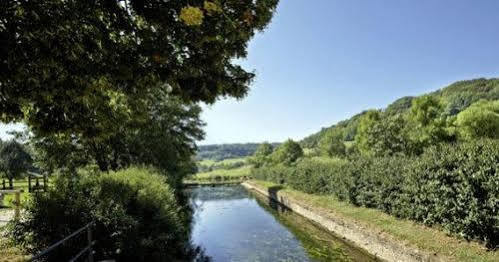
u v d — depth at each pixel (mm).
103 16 5070
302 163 34531
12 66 4496
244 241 16547
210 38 4855
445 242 10805
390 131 28094
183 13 4188
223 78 5766
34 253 8273
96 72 5273
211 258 13570
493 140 11734
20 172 47562
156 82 5598
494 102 32312
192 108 30750
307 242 15984
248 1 4805
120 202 9805
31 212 8641
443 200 11711
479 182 10383
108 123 7363
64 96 5805
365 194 18016
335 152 63906
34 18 4355
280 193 34531
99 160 23359
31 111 6363
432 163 12727
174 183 25031
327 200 23328
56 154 22500
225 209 29875
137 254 9742
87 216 8938
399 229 13102
